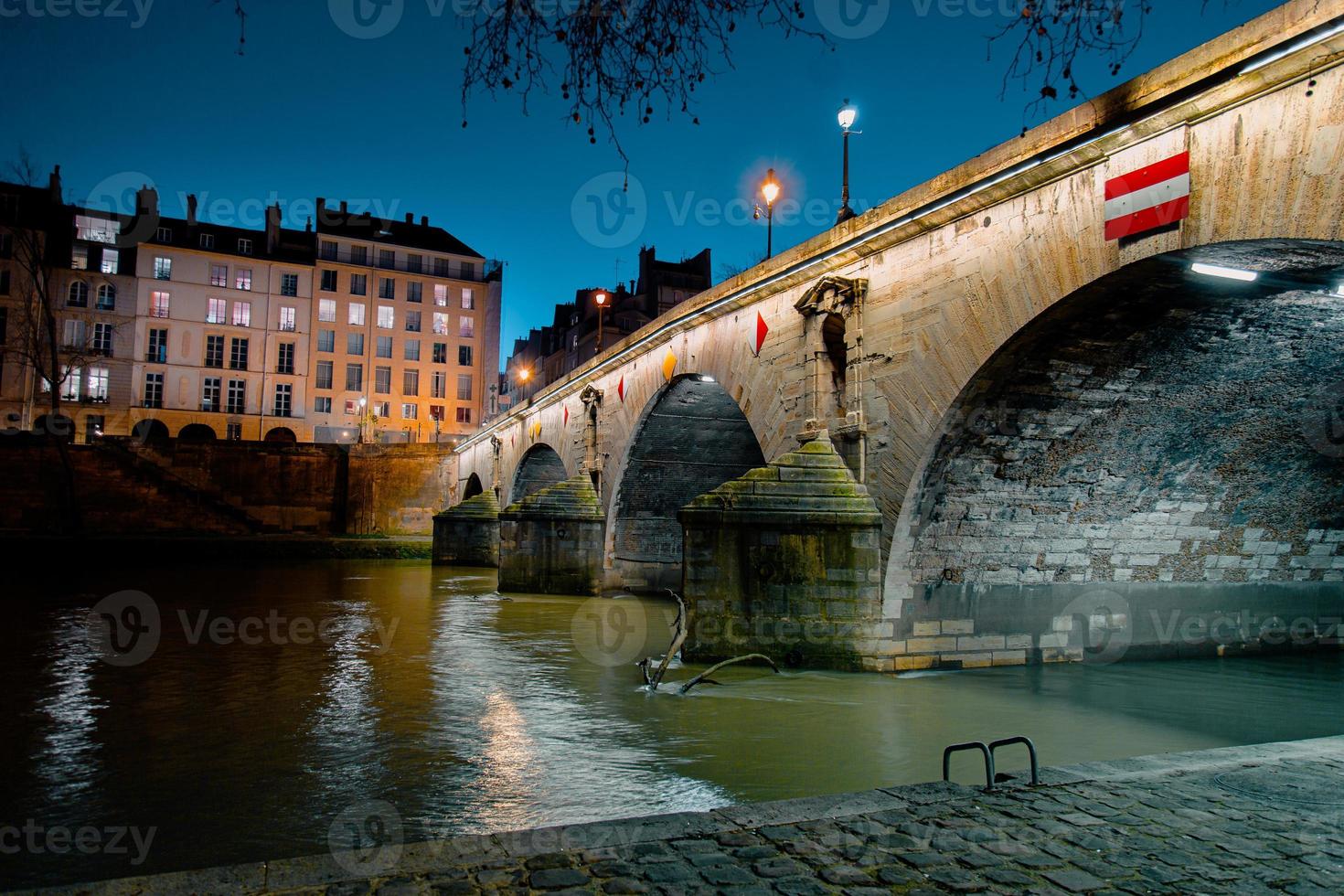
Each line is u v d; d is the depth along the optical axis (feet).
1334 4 28.32
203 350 227.40
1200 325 41.73
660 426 94.63
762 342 66.18
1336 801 20.94
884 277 52.70
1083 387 46.75
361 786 32.83
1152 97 34.73
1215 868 16.99
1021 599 56.80
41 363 185.78
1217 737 40.86
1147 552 60.18
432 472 200.95
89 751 37.83
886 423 52.08
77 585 108.99
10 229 181.88
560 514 105.50
